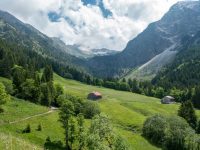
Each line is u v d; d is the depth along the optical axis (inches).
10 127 4281.5
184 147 5078.7
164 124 5359.3
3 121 4439.0
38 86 6151.6
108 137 2918.3
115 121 5910.4
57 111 5649.6
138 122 5949.8
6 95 4913.9
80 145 3934.5
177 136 5123.0
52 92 6353.3
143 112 6948.8
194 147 5039.4
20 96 6013.8
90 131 3014.3
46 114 5255.9
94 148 2797.7
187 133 5177.2
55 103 6387.8
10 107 5128.0
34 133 4261.8
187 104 6456.7
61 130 4594.0
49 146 3993.6
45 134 4328.3
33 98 6048.2
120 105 7165.4
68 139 4148.6
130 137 5162.4
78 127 4205.2
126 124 5836.6
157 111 7160.4
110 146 2878.9
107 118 3034.0
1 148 2591.0
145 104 7731.3
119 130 5388.8
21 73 6727.4
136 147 4805.6
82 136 3757.4
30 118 4859.7
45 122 4788.4
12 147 2687.0
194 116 6382.9
